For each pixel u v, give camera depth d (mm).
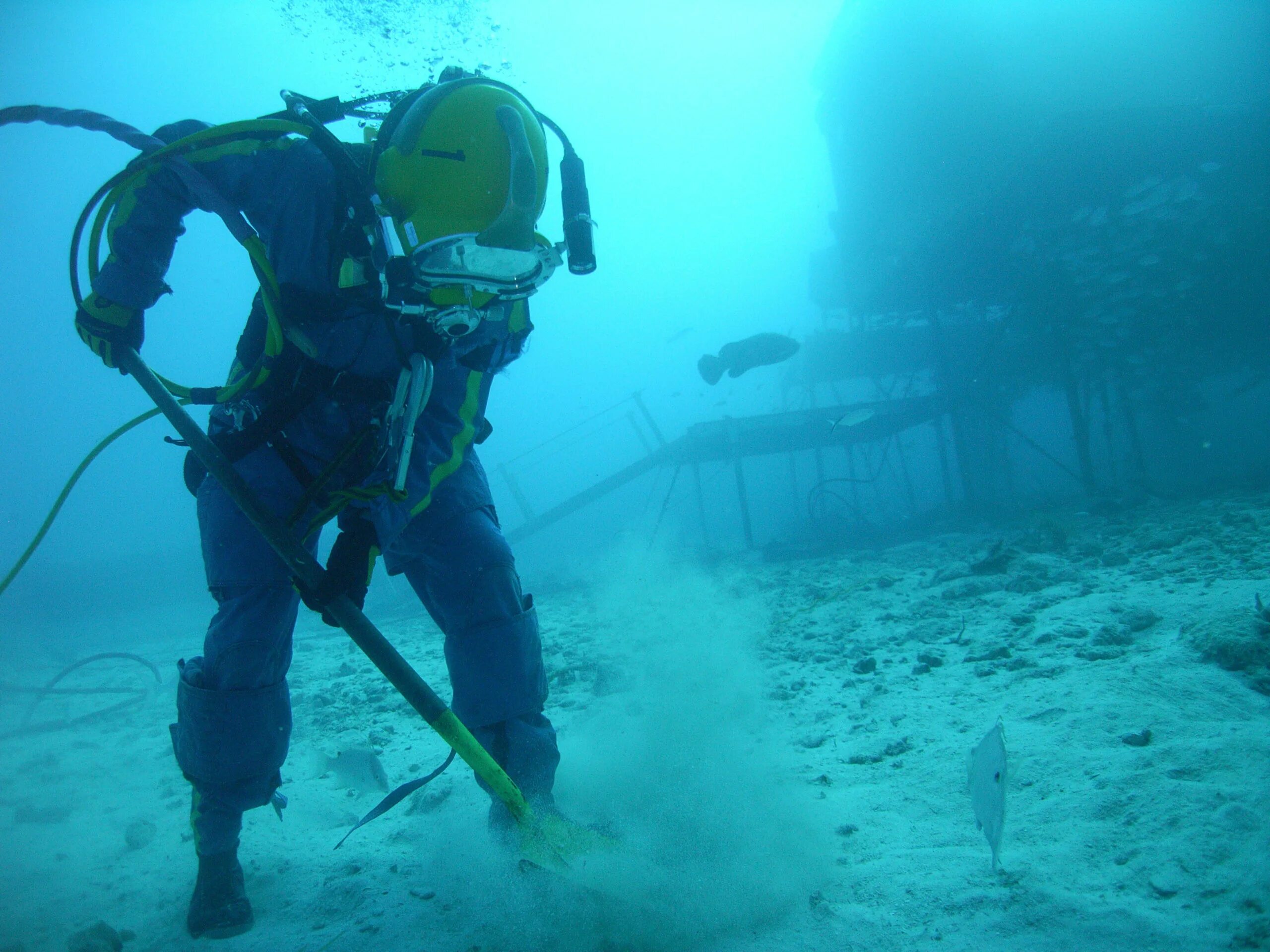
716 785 2201
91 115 1894
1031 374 17547
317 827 2719
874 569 9156
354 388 1899
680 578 12305
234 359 2037
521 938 1637
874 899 1571
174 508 63562
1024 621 4219
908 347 18578
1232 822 1512
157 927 2004
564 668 5074
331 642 10578
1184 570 4824
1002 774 1396
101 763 4246
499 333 2111
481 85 1836
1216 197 11938
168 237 1927
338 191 1779
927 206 14484
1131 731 2121
